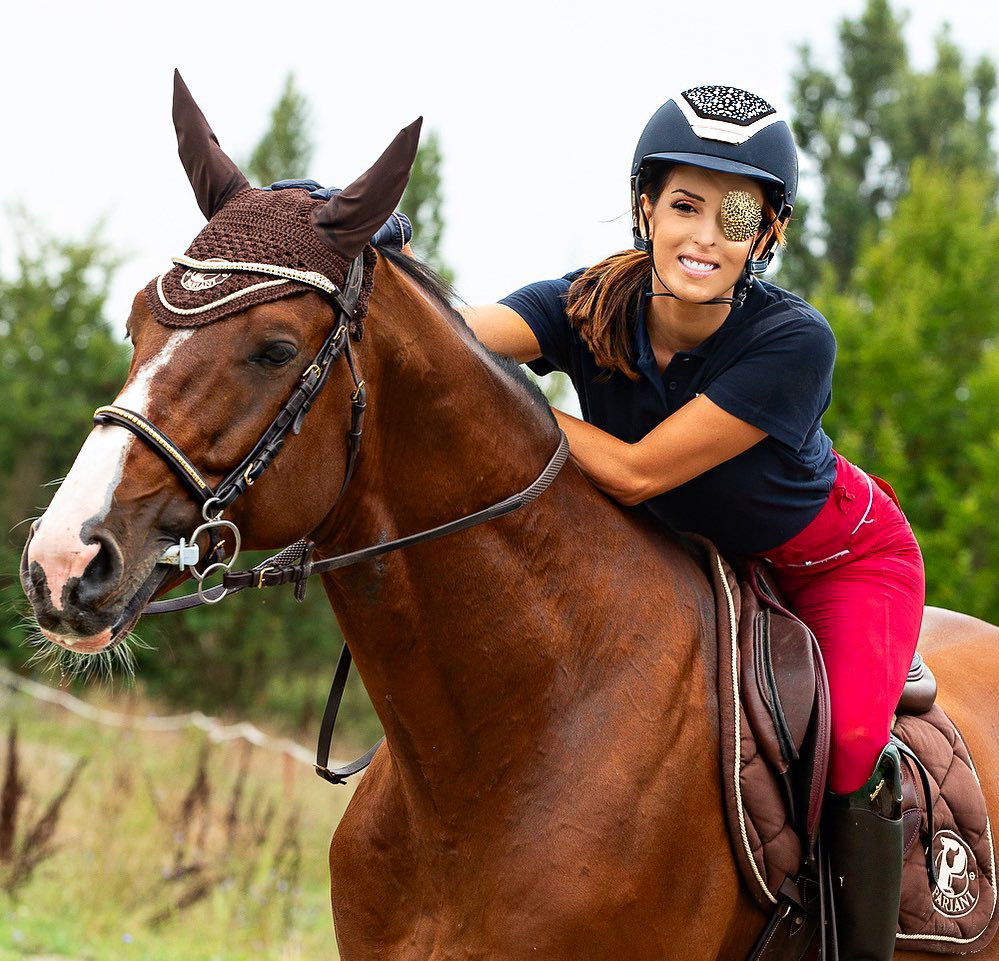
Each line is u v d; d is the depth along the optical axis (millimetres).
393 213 3121
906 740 3926
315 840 10758
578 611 3406
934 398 18078
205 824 9352
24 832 9359
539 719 3305
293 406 2895
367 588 3221
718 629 3600
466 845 3305
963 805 3914
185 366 2795
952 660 4691
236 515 2881
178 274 2900
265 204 3008
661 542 3703
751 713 3449
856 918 3584
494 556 3293
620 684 3375
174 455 2752
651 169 3715
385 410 3176
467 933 3268
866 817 3549
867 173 33844
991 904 3920
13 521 22062
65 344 24312
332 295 2949
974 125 34562
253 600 20047
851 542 3834
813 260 31969
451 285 3488
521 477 3381
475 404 3305
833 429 18172
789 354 3594
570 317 3914
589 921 3158
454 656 3275
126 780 10125
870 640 3709
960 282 18859
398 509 3246
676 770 3320
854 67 33906
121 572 2678
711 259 3578
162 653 19828
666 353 3826
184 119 3193
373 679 3346
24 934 7801
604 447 3652
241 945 8109
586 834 3195
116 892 8625
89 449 2730
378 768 3695
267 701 20250
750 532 3771
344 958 3646
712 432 3562
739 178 3615
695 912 3324
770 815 3414
